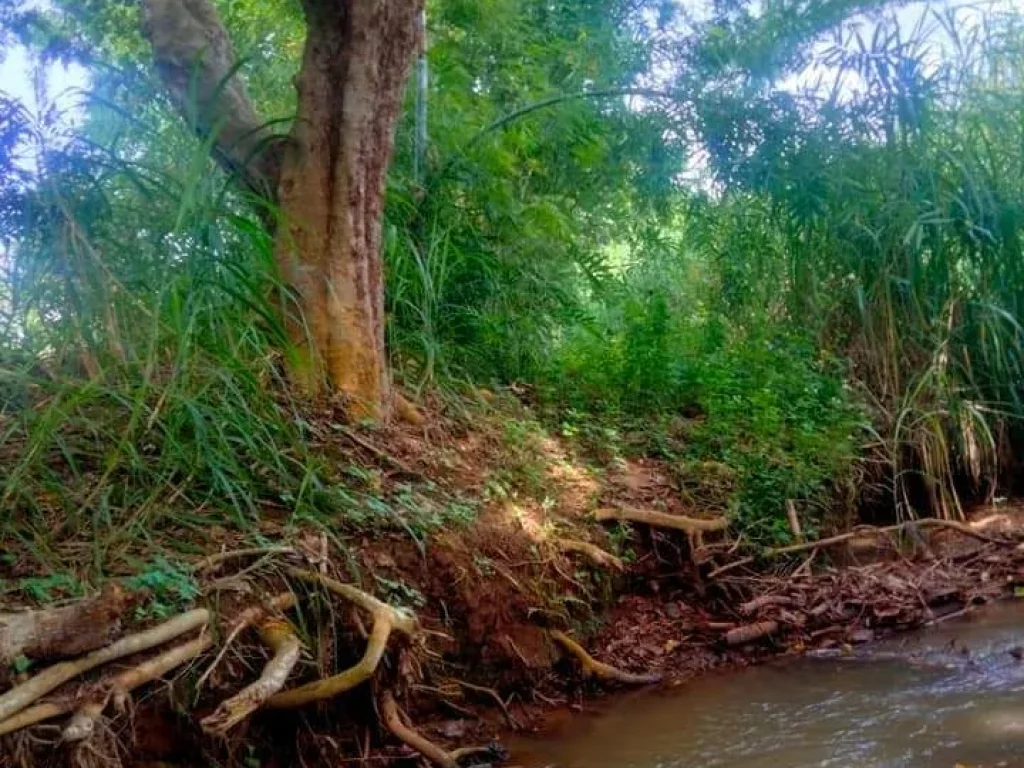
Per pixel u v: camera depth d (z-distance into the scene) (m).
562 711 3.51
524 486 4.22
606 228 7.31
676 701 3.57
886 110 5.81
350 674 2.75
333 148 3.98
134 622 2.53
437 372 4.87
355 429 3.91
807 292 6.20
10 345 3.31
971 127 6.06
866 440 5.52
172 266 3.29
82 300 3.18
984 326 5.82
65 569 2.63
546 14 7.06
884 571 4.85
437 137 5.34
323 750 2.83
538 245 5.70
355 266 4.04
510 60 6.20
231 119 4.04
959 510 5.54
